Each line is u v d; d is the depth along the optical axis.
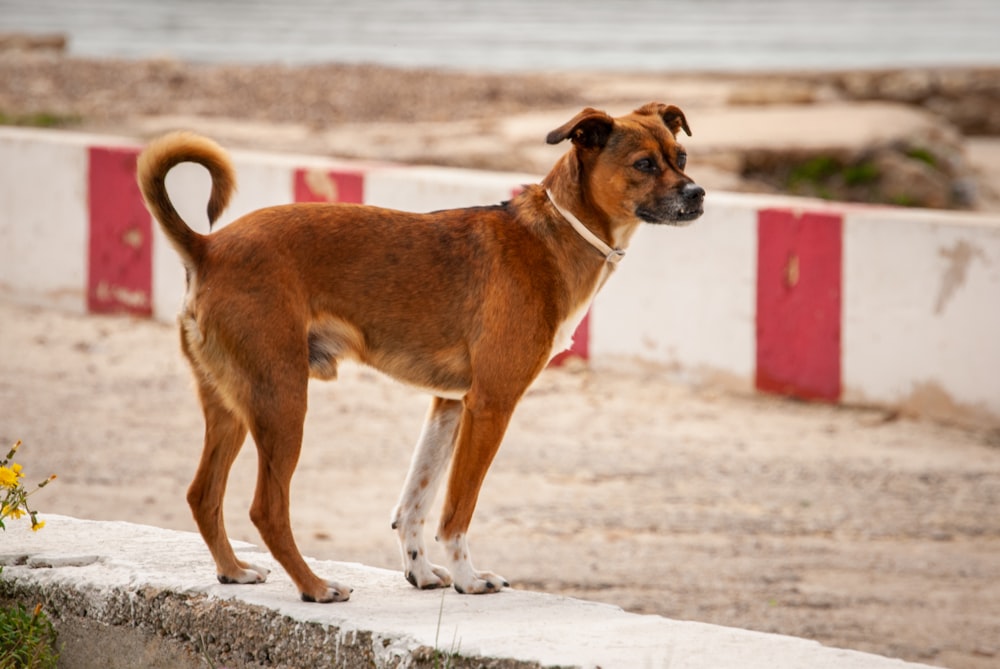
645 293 13.59
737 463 11.49
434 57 34.12
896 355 12.64
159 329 14.98
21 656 6.06
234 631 5.88
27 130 16.77
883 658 5.32
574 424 12.42
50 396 12.69
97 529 6.97
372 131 21.94
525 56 34.91
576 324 6.73
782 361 13.09
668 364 13.57
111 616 6.15
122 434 11.73
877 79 29.20
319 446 11.72
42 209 15.68
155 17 44.38
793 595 8.94
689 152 20.30
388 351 6.35
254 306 5.93
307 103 24.88
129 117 22.98
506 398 6.37
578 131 6.76
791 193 20.05
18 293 15.95
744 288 13.15
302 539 9.56
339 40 38.06
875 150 20.83
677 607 8.66
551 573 9.16
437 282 6.30
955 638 8.33
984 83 28.97
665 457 11.61
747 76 29.39
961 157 22.58
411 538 6.47
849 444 11.98
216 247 6.03
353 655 5.59
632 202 6.83
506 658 5.24
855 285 12.73
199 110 23.97
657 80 28.92
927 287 12.44
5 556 6.45
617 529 10.05
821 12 52.66
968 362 12.31
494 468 11.31
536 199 6.65
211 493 6.14
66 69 27.47
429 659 5.36
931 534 10.06
